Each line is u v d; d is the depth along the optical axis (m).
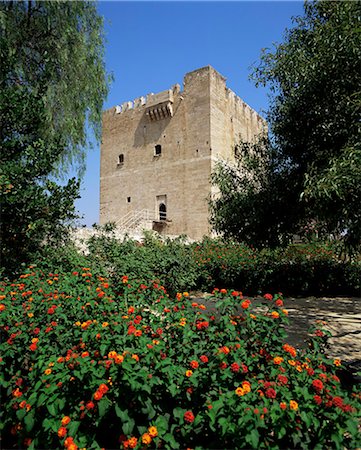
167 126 30.42
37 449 2.14
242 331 2.66
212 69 28.52
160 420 2.02
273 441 1.96
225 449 1.91
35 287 4.48
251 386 2.06
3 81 7.74
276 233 6.80
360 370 3.47
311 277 10.19
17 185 5.93
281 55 6.38
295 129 6.02
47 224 6.48
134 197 31.97
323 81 5.23
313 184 4.29
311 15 6.29
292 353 2.44
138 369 2.11
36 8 10.79
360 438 1.92
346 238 4.96
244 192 7.20
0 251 6.05
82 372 2.07
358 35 4.43
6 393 2.66
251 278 10.45
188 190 28.14
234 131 30.97
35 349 2.64
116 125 34.72
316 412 1.98
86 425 2.15
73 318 3.35
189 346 2.47
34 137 7.23
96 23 12.52
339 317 7.13
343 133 5.04
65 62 10.97
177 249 9.87
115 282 5.47
